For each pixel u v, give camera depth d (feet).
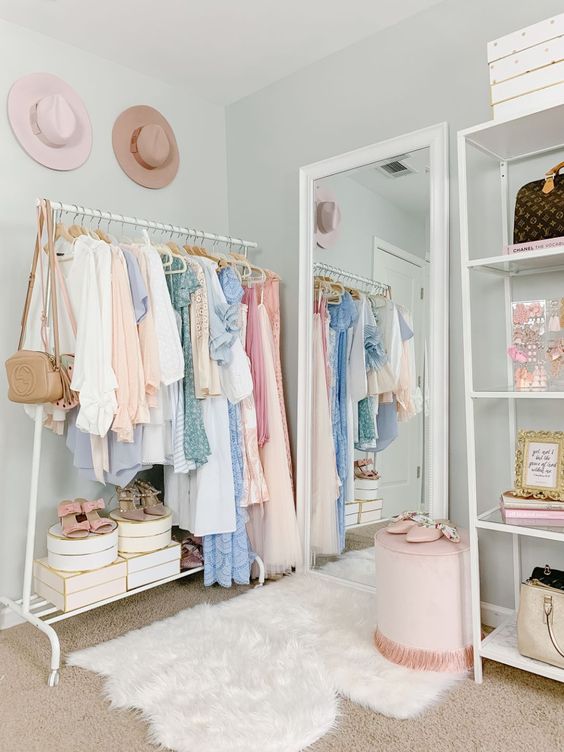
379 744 4.82
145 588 7.36
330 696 5.42
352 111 8.73
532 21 6.84
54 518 8.07
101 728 5.15
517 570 6.88
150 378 7.02
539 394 5.45
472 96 7.36
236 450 8.30
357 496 8.25
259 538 8.77
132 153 9.20
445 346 7.36
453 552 6.00
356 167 8.43
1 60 7.73
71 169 8.36
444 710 5.30
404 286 7.79
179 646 6.42
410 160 7.81
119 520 7.55
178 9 7.77
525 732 4.97
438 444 7.39
